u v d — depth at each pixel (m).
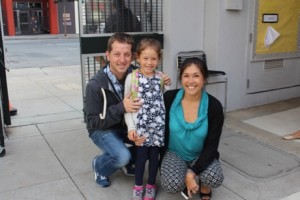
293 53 5.54
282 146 3.74
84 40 4.07
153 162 2.63
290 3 5.24
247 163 3.32
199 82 2.46
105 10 4.18
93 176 3.06
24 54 13.70
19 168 3.20
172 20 4.46
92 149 3.64
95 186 2.89
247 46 4.95
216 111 2.50
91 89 2.64
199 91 2.52
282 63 5.47
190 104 2.55
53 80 7.61
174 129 2.53
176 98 2.58
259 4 4.91
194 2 4.61
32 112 5.01
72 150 3.62
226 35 4.69
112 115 2.54
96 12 4.13
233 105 5.04
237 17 4.74
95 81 2.65
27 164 3.29
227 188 2.87
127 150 2.70
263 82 5.31
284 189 2.86
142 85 2.51
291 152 3.59
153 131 2.56
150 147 2.63
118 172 3.13
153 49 2.48
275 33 5.17
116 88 2.68
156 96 2.54
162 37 4.57
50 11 26.70
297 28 5.48
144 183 2.93
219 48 4.67
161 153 2.73
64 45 18.44
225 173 3.12
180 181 2.43
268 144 3.79
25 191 2.81
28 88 6.69
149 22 4.50
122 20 4.30
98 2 4.12
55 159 3.40
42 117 4.77
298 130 4.22
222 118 2.52
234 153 3.55
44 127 4.34
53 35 25.72
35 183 2.94
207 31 4.74
